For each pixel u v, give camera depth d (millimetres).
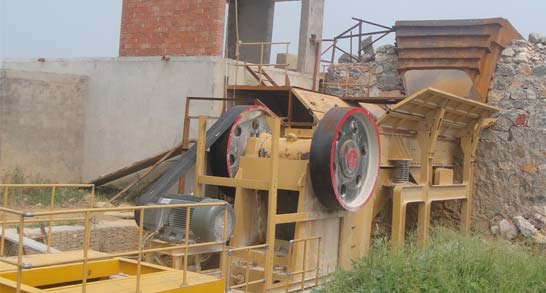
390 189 12141
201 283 6422
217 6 15531
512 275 8266
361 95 17391
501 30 15227
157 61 15719
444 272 8047
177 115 15359
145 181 15148
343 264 9977
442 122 13094
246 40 21125
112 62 16516
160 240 8508
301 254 9227
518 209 15031
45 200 14453
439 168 13914
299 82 17359
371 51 19656
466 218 14617
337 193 9195
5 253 10102
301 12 18047
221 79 14938
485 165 15445
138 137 15977
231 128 10086
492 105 15477
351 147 9477
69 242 11461
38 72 16047
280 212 10320
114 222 12617
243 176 9727
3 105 15445
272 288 8773
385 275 8312
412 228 14875
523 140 15133
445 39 15680
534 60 15312
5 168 15453
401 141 12617
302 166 9258
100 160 16578
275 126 8852
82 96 16844
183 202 8445
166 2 16234
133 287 6094
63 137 16531
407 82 16359
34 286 6336
